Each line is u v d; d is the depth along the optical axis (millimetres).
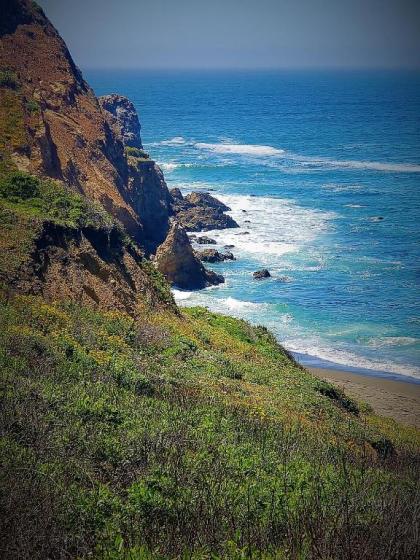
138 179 66750
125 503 11367
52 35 71562
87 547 9891
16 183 32750
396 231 73375
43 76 64500
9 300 23531
